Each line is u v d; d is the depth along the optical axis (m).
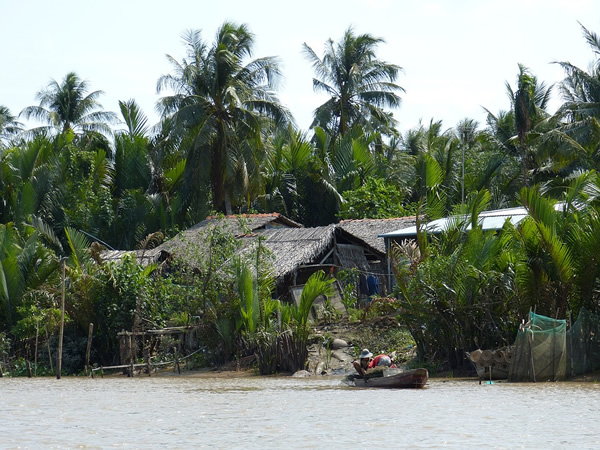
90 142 99.44
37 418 28.72
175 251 61.41
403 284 45.84
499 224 57.50
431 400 32.88
